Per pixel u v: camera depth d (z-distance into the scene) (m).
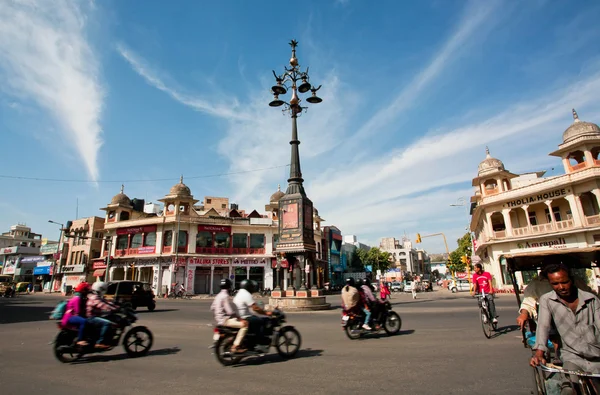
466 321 11.95
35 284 54.19
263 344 6.64
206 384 5.20
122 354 7.44
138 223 41.00
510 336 8.64
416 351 7.20
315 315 15.48
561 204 29.52
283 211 19.50
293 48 21.23
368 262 72.75
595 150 27.77
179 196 39.66
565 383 3.15
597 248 5.48
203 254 39.44
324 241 53.72
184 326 12.34
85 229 49.06
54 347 6.71
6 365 6.55
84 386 5.17
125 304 7.55
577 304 3.35
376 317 9.31
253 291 6.92
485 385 4.82
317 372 5.75
